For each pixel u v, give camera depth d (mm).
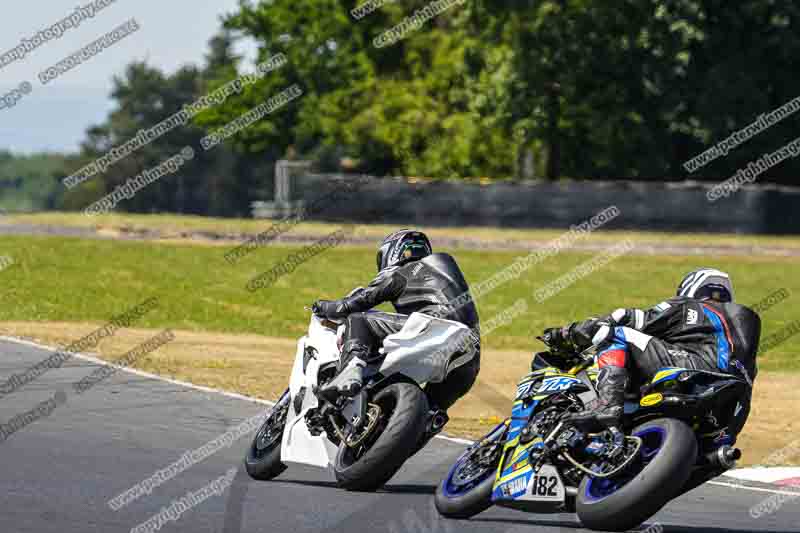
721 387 24875
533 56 184250
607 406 25219
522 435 26844
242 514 26953
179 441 36125
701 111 186125
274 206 176000
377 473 29094
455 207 153000
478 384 55969
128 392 45156
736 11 185250
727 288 27625
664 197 151625
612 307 94438
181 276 100875
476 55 194750
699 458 25688
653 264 123312
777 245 140750
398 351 30125
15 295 84750
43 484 28875
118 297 88062
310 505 28297
